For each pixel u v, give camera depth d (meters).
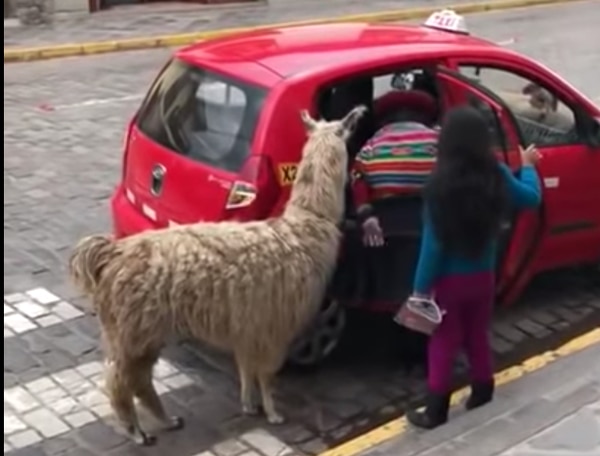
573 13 22.69
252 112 6.17
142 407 6.05
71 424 6.02
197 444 5.82
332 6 21.78
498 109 6.62
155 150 6.70
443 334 5.71
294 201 5.93
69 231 9.03
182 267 5.58
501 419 5.59
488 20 21.52
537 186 5.86
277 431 5.97
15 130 12.12
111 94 14.09
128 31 18.36
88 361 6.77
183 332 5.71
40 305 7.55
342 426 6.04
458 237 5.42
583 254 7.47
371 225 6.15
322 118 6.25
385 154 6.21
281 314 5.79
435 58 6.62
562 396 5.82
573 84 15.55
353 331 7.02
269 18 20.17
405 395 6.40
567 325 7.41
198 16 20.03
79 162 10.98
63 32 18.02
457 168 5.36
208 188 6.25
